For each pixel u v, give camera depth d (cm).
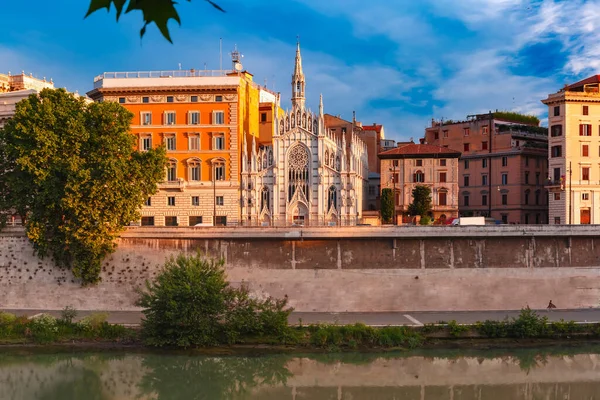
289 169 10806
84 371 5553
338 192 10712
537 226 7325
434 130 14062
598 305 7331
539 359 5856
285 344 6041
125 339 6159
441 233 7269
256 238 7306
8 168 7206
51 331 6162
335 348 5941
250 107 11681
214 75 10662
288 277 7294
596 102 10556
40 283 7344
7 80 11269
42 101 7256
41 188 6981
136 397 5059
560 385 5369
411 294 7275
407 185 11894
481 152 13100
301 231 7269
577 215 10494
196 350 5925
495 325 6212
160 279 6022
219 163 10400
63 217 7044
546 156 12625
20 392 5088
